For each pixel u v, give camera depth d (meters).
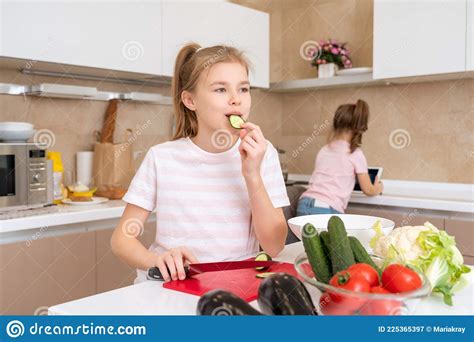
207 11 2.77
